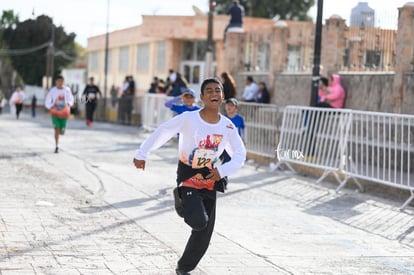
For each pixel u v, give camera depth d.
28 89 69.69
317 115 18.64
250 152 22.78
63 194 14.08
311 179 18.45
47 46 42.22
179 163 8.35
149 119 33.69
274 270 9.23
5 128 31.11
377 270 9.55
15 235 10.20
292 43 26.89
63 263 8.85
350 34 22.86
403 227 12.69
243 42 30.73
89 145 24.86
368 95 21.23
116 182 16.19
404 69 19.38
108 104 45.22
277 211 13.72
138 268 8.84
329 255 10.30
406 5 19.23
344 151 17.06
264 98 26.41
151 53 51.47
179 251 9.85
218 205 14.02
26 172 16.86
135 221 11.80
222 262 9.50
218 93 8.12
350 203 15.03
